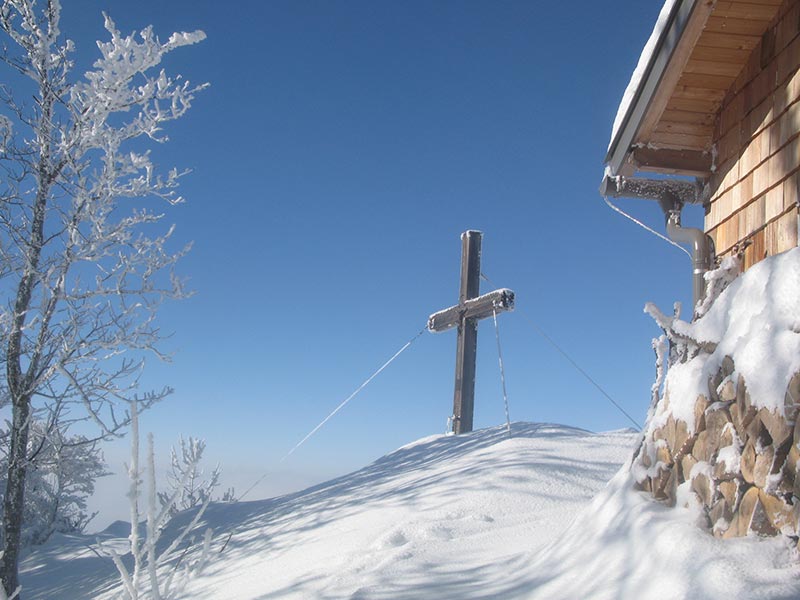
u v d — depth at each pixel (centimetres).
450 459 766
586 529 359
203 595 517
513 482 579
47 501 1162
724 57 455
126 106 691
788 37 406
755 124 440
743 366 305
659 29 439
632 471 372
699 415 330
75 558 923
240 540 684
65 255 672
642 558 294
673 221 517
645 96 467
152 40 686
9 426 773
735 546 269
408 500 602
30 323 664
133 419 284
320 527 615
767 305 310
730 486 297
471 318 1009
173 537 822
